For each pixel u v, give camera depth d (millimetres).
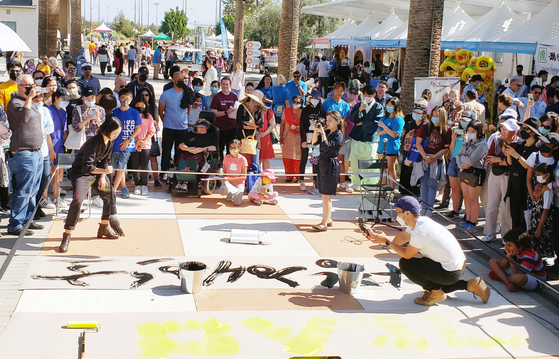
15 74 9023
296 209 9219
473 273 6797
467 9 24219
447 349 4914
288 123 10586
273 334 4996
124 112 8945
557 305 5918
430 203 8961
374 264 6906
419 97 10672
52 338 4715
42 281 5820
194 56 44312
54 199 8648
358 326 5242
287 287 6070
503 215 7598
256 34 50938
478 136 7957
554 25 15633
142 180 9641
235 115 10875
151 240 7309
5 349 4516
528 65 20781
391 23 25594
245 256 6934
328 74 26672
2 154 6977
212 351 4648
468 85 13484
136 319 5133
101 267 6293
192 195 9734
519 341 5125
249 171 9953
